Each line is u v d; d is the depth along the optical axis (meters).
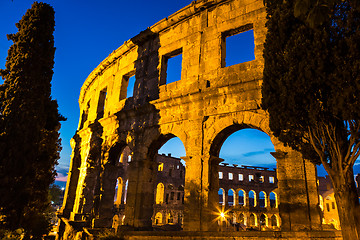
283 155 10.85
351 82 6.55
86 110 28.97
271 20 8.75
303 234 8.13
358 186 43.94
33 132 11.58
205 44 15.48
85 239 15.99
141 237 11.88
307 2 4.18
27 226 11.06
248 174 54.56
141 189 15.63
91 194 22.23
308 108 7.39
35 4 13.84
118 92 21.03
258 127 11.82
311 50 7.16
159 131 15.90
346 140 7.27
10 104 11.35
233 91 13.02
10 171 10.36
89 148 23.08
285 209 10.22
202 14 16.30
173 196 49.00
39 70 12.74
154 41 18.97
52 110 13.56
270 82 8.56
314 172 10.15
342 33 6.98
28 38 12.87
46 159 12.73
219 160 13.66
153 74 17.95
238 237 8.95
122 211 40.62
